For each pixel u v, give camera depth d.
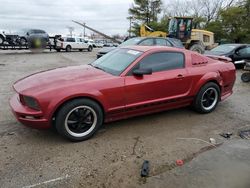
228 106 5.76
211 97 5.22
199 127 4.49
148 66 4.34
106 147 3.69
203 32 19.62
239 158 3.44
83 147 3.67
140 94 4.20
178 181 2.92
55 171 3.07
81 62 15.29
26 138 3.89
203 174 3.06
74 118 3.75
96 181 2.91
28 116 3.57
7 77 9.16
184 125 4.56
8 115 4.84
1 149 3.54
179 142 3.89
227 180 2.95
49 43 25.06
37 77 4.16
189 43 18.03
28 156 3.38
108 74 4.15
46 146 3.67
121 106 4.08
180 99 4.74
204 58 5.19
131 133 4.17
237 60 12.07
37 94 3.52
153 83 4.29
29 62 14.77
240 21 36.88
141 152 3.56
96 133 4.13
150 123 4.60
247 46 12.60
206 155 3.51
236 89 7.73
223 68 5.34
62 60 16.47
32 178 2.93
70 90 3.62
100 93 3.82
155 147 3.71
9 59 16.48
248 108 5.65
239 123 4.73
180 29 17.61
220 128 4.48
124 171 3.11
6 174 2.99
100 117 3.95
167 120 4.77
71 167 3.17
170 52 4.65
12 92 6.69
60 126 3.65
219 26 38.75
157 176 3.01
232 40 37.12
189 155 3.50
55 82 3.79
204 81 4.92
